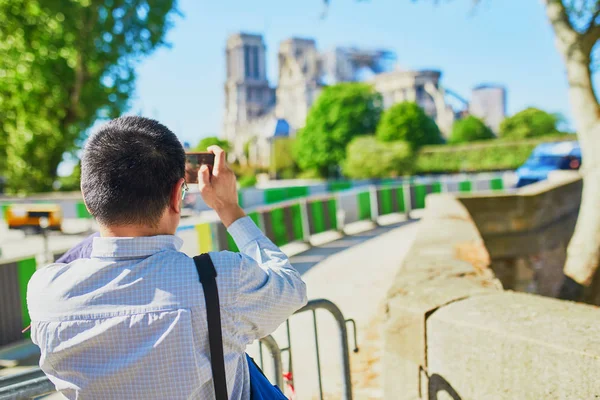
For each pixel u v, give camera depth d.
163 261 1.17
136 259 1.17
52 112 27.78
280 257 1.43
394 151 44.34
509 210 6.51
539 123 79.69
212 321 1.13
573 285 6.18
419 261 4.07
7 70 24.56
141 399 1.09
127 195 1.16
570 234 8.73
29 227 17.00
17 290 6.17
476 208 6.37
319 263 9.95
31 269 6.38
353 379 4.34
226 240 8.43
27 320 6.28
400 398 2.63
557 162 21.48
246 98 178.88
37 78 25.08
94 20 25.14
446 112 128.00
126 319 1.10
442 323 2.34
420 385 2.50
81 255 1.36
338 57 162.38
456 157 50.72
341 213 14.21
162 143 1.22
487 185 23.66
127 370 1.08
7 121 27.20
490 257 6.34
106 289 1.12
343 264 9.70
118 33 27.31
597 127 6.02
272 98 182.50
